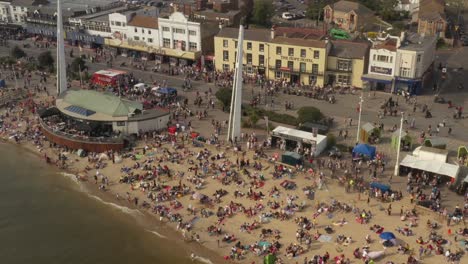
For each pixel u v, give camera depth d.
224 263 64.88
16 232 74.50
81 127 96.94
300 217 72.00
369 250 64.44
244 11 188.38
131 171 87.75
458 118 106.38
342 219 71.25
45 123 102.12
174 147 94.25
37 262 67.94
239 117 94.56
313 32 138.62
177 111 111.00
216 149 92.75
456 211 70.75
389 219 71.00
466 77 134.75
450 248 64.31
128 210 78.12
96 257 68.38
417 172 82.94
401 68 120.06
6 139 104.12
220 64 141.88
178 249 68.62
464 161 86.62
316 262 62.34
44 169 91.94
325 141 92.75
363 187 78.38
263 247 65.94
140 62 151.88
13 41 178.88
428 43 125.19
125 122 98.19
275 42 130.88
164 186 82.00
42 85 132.75
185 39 146.25
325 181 81.19
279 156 89.75
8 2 192.50
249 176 83.38
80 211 78.81
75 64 138.75
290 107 113.88
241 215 73.69
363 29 179.38
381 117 107.25
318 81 129.38
